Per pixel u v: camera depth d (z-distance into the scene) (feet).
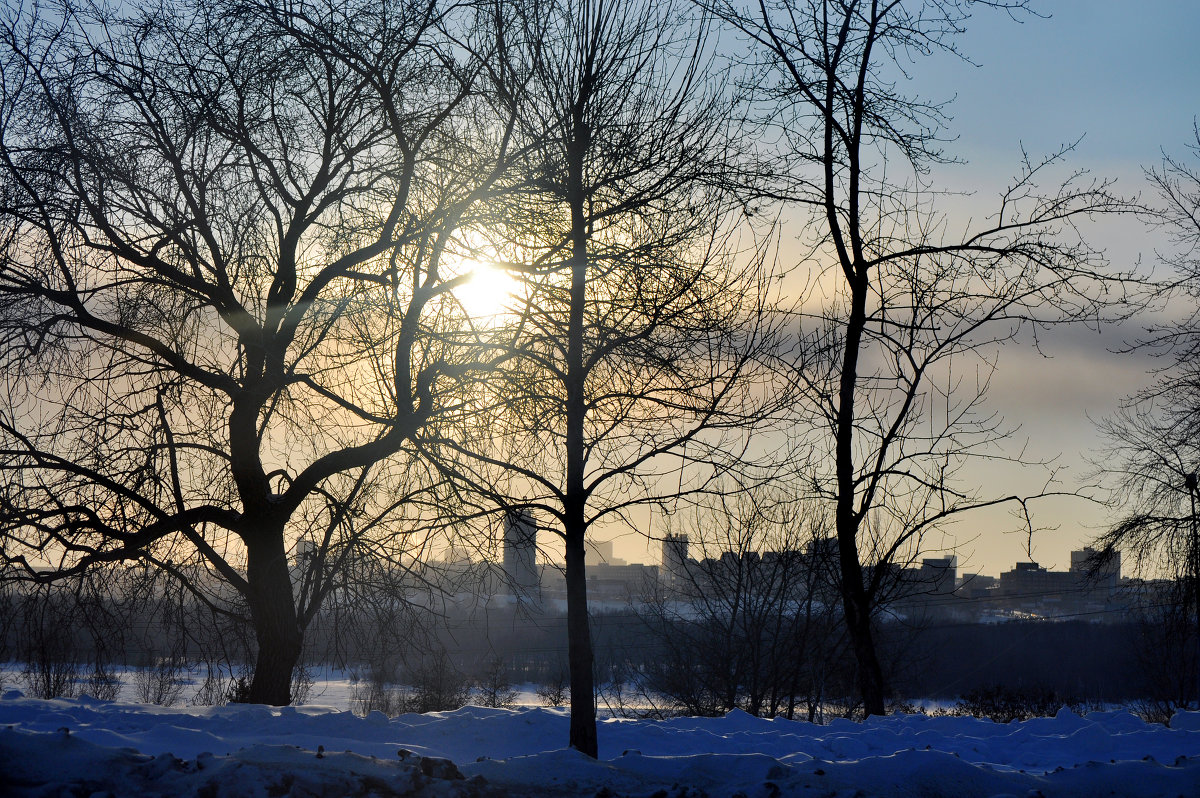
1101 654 176.04
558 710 41.93
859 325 56.08
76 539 49.96
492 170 40.22
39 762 25.07
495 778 27.25
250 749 27.22
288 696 52.75
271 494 52.95
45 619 47.85
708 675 86.48
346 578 49.34
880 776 28.91
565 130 35.09
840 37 56.49
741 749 36.42
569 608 32.96
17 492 47.50
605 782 27.35
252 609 53.11
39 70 48.47
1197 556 86.12
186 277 51.16
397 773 25.88
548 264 36.40
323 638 54.60
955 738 40.19
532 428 37.04
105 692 53.83
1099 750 37.78
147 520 50.44
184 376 51.06
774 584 85.10
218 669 55.98
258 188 51.06
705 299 34.76
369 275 46.57
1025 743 39.14
